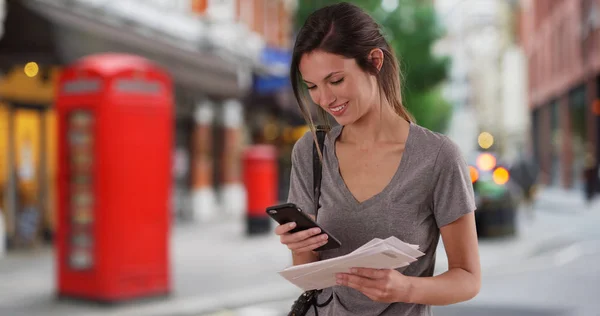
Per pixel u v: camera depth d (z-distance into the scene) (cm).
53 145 1250
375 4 2625
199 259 1119
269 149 1454
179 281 903
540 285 895
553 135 3953
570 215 1995
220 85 1477
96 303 744
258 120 2272
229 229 1608
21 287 864
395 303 215
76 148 763
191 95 1666
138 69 759
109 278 739
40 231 1236
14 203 1179
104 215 740
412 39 2711
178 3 1731
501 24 7256
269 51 2197
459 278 204
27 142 1202
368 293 195
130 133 750
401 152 212
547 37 4044
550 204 2494
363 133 216
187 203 1828
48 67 1208
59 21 1081
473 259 209
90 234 756
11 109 1170
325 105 209
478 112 8356
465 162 212
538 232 1459
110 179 739
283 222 209
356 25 204
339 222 214
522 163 1781
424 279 199
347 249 214
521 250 1178
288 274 201
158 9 1612
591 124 2983
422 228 210
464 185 208
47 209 1247
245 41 2030
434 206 210
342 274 197
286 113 2186
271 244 1316
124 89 747
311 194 226
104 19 1276
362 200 212
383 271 192
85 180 758
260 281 910
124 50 1205
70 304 756
